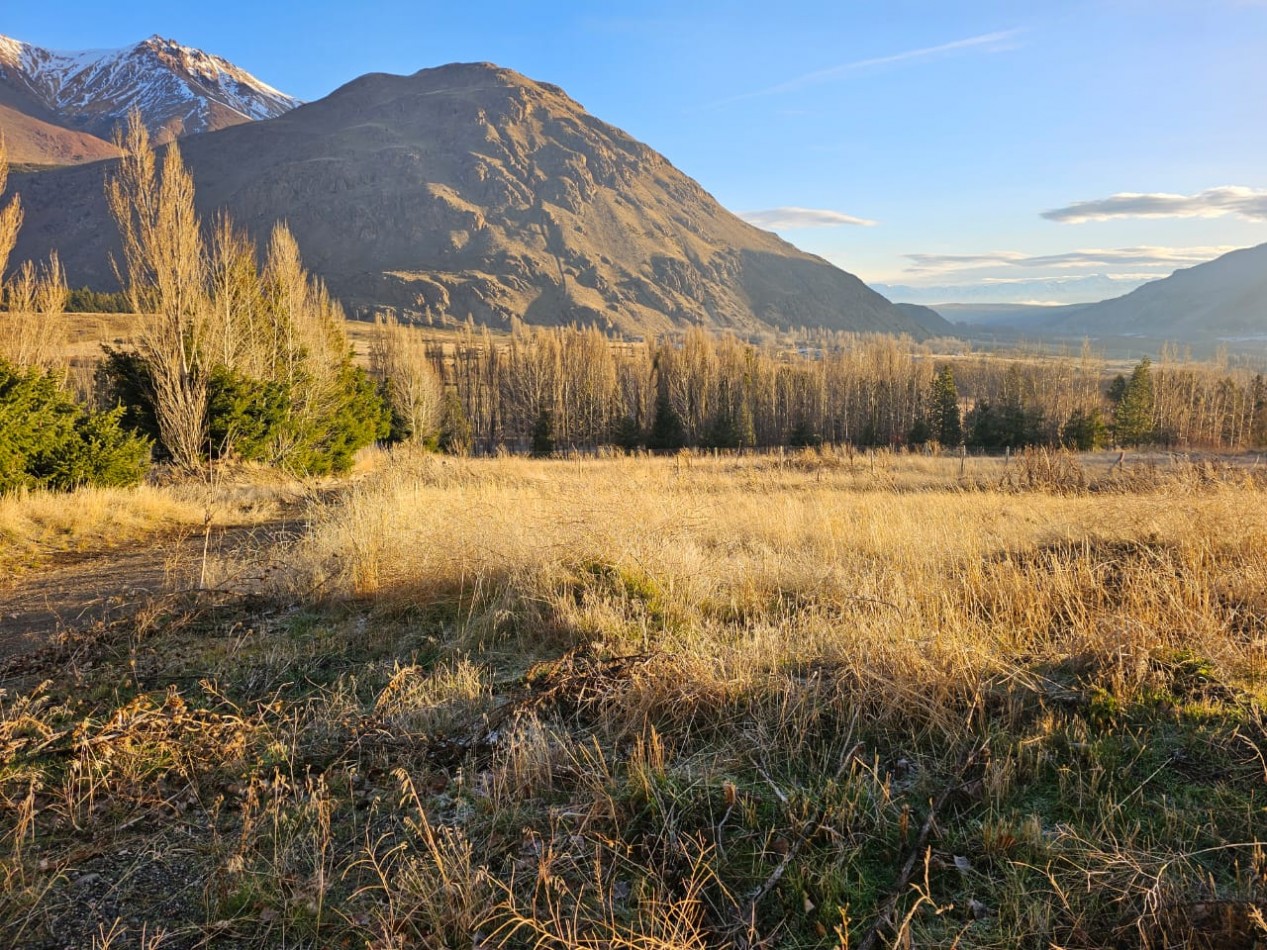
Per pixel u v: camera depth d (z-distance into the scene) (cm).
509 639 521
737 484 1781
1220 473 825
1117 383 5984
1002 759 312
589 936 231
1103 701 350
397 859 277
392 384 4562
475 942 231
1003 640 436
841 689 373
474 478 1383
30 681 468
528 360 6975
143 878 271
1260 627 452
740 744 343
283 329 2533
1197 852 250
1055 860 257
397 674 427
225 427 2003
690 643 445
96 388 2870
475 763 340
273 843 288
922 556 654
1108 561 588
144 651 513
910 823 283
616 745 347
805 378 6831
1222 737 319
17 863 275
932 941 227
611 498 851
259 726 381
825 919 238
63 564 930
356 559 648
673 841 272
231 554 882
